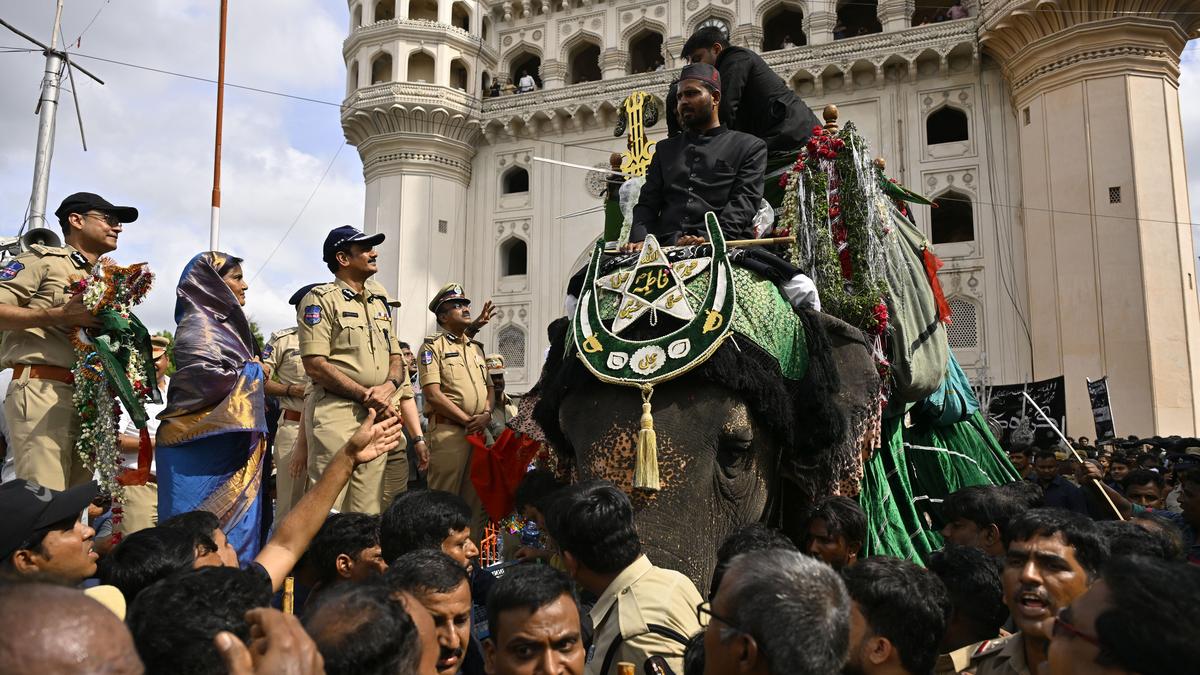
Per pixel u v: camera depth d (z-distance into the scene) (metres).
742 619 1.89
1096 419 16.78
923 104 25.20
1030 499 4.70
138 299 4.46
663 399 3.41
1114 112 21.77
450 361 7.13
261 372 5.12
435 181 27.89
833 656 1.87
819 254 4.45
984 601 3.18
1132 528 3.51
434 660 2.07
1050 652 1.75
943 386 5.96
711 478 3.33
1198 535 5.48
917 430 6.21
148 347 4.66
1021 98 23.53
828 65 25.50
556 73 29.03
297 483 6.27
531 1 29.70
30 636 1.13
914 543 5.04
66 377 4.56
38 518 2.99
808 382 3.65
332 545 3.49
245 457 4.93
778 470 3.78
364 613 1.79
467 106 28.17
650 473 3.11
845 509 3.56
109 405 4.53
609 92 27.38
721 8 27.36
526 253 29.19
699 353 3.38
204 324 4.95
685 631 2.73
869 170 4.67
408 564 2.60
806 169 4.68
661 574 2.88
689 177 4.41
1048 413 15.16
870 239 4.50
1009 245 23.78
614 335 3.60
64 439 4.51
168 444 4.83
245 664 1.45
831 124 4.78
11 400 4.45
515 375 27.42
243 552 4.83
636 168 5.38
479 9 29.27
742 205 4.28
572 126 28.09
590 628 2.66
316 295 5.58
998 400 13.49
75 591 1.24
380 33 27.97
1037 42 22.72
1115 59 21.95
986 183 24.28
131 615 2.08
